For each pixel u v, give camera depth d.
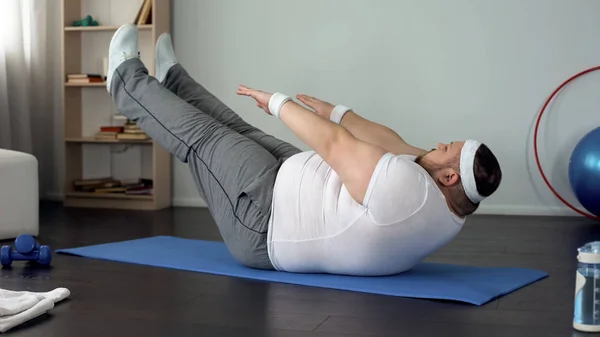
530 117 4.86
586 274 1.96
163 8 5.20
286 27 5.18
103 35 5.40
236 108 5.30
